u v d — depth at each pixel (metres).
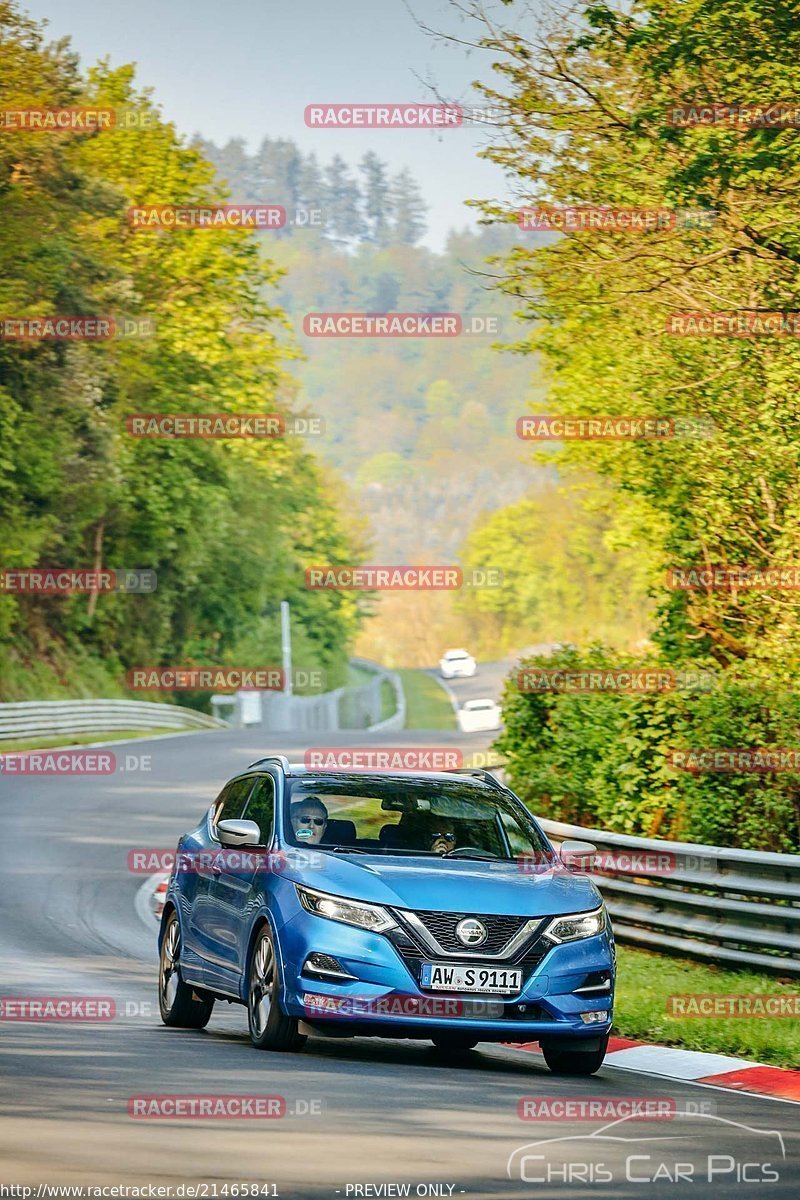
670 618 47.88
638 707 38.09
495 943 20.89
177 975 24.61
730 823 35.62
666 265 46.31
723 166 41.59
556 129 46.41
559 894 21.73
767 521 45.94
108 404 118.12
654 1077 21.95
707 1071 22.58
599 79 46.19
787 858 29.70
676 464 46.19
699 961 32.19
